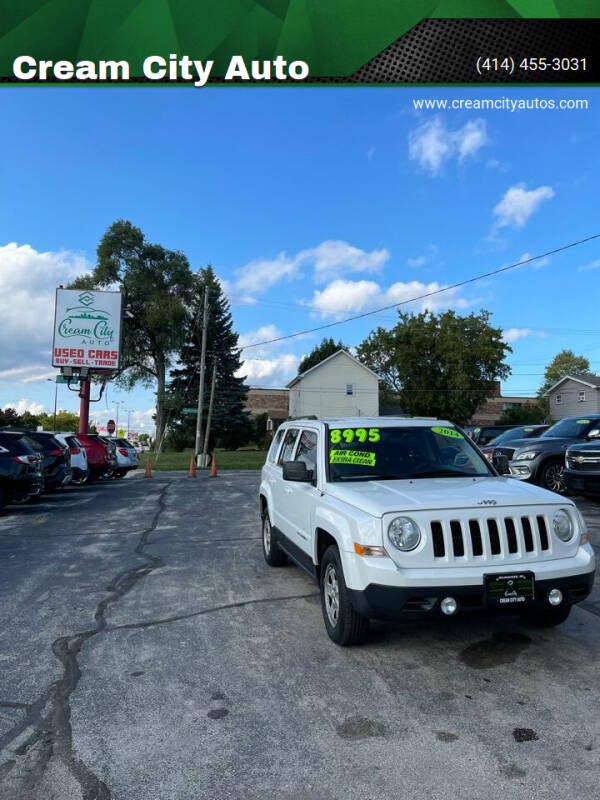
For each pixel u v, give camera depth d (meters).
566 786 2.49
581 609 5.02
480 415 77.94
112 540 8.59
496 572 3.65
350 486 4.51
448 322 53.03
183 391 51.88
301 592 5.68
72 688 3.56
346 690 3.49
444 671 3.76
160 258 50.34
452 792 2.46
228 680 3.66
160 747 2.87
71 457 16.67
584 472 10.09
